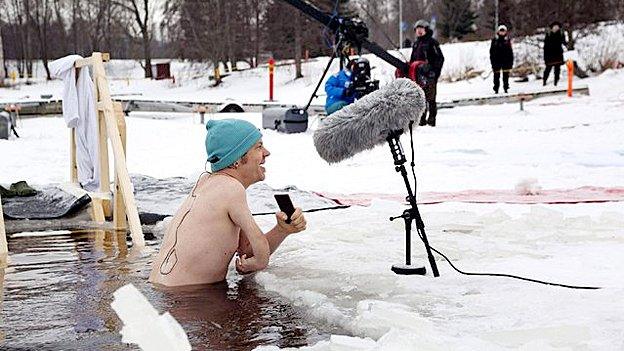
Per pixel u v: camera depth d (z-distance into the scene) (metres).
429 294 3.62
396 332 2.90
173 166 10.34
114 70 53.91
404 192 7.67
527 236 5.04
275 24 42.44
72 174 7.54
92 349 3.02
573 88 22.30
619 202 6.52
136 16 48.81
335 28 13.70
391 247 4.79
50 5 57.78
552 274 4.00
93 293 3.93
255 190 7.21
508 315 3.23
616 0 30.16
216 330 3.25
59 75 7.30
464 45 36.00
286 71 37.94
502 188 7.80
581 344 2.77
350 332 3.20
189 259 4.12
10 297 3.87
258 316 3.45
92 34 56.53
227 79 38.06
